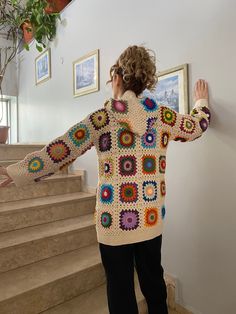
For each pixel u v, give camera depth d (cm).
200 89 143
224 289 143
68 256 180
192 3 150
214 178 144
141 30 183
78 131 99
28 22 316
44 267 165
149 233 101
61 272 159
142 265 111
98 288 169
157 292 114
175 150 163
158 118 106
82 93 249
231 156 136
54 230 187
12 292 138
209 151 146
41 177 103
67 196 230
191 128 117
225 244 141
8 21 335
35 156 100
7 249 159
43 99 324
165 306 116
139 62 105
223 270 143
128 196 97
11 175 99
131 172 98
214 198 145
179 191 163
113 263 101
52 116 306
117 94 111
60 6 290
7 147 252
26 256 167
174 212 166
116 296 102
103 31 221
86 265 167
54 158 99
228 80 135
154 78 112
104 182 100
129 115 98
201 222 152
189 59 153
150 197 101
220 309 145
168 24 164
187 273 161
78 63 253
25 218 192
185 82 153
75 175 255
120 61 109
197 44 148
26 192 219
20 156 262
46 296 148
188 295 161
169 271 172
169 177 168
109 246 100
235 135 133
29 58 357
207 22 143
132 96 103
